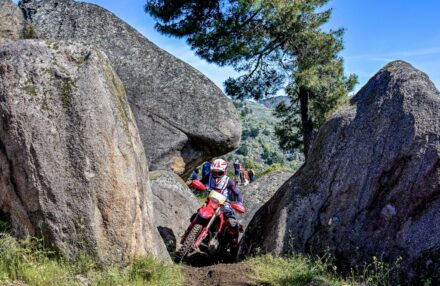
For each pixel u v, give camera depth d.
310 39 20.67
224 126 10.24
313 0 20.25
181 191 8.80
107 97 5.42
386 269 5.65
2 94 5.28
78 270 5.03
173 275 5.66
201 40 20.08
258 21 20.50
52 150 5.17
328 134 6.79
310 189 6.60
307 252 6.30
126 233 5.30
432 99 6.11
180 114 10.16
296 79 20.66
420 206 5.76
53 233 5.12
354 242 6.02
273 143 142.00
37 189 5.13
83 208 5.14
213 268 6.21
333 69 21.14
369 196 6.09
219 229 7.45
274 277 5.67
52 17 10.27
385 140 6.17
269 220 7.11
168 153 10.05
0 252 4.93
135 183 5.47
